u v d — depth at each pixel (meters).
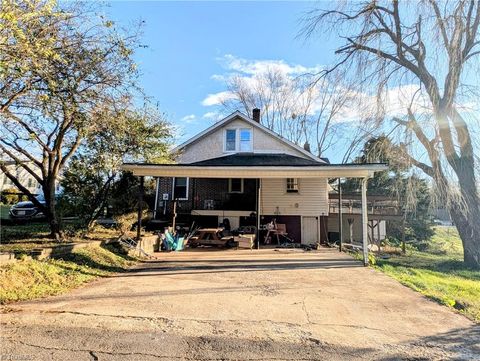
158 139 13.05
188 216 17.22
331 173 11.89
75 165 11.80
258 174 12.50
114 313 4.90
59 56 5.71
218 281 7.45
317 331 4.43
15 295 5.40
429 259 15.32
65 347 3.68
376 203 22.17
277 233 15.85
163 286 6.82
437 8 12.47
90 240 10.29
